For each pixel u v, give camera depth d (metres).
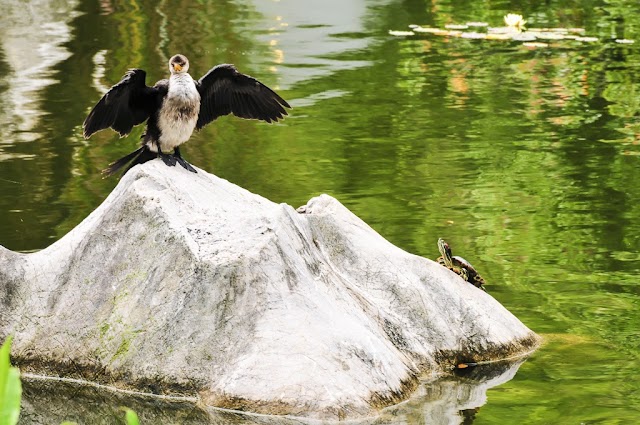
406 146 17.66
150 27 26.53
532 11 29.36
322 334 8.12
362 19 27.97
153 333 8.40
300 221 9.23
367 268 9.65
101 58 23.23
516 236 13.37
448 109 20.02
